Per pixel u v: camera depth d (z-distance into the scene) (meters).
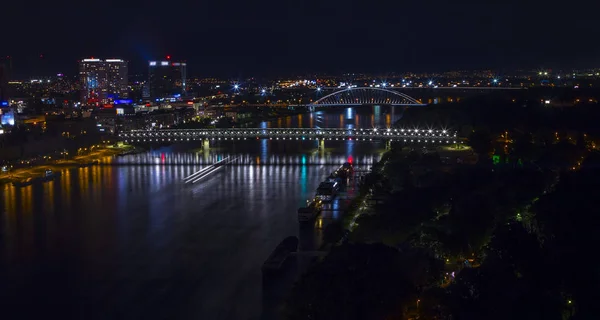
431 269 164.62
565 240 174.25
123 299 195.50
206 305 189.00
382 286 146.62
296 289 155.62
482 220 198.25
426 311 145.50
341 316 140.50
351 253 165.00
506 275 155.62
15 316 186.25
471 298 149.00
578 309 146.00
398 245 195.25
